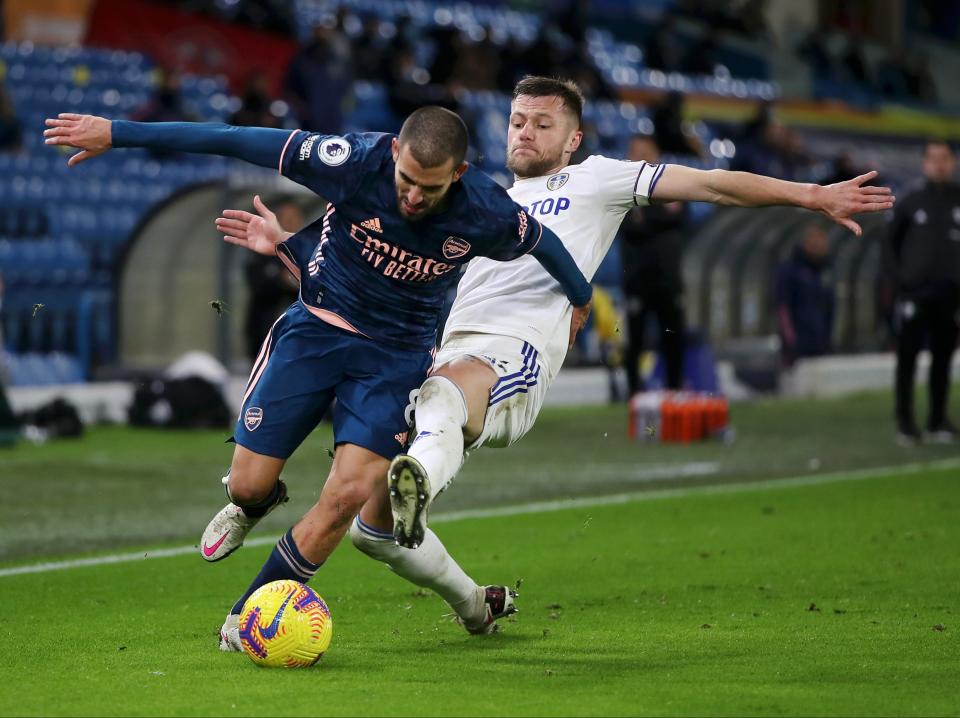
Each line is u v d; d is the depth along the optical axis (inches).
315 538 685.3
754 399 2413.9
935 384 1814.7
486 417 716.0
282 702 596.7
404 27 2935.5
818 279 2475.4
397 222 664.4
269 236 724.7
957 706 590.9
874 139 4648.1
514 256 690.8
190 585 947.3
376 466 685.9
